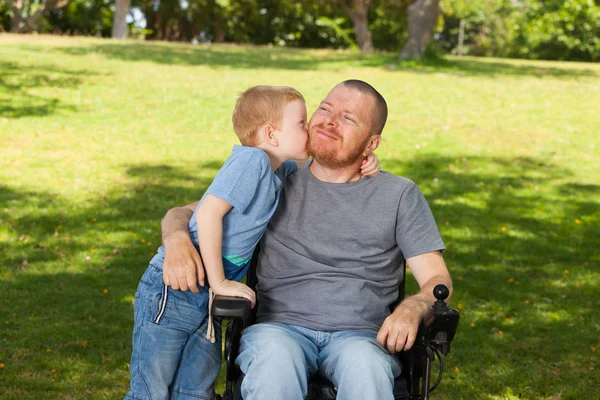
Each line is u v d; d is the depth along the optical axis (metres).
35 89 13.54
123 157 9.73
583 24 39.94
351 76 17.20
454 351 4.89
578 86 16.80
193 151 10.19
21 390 4.17
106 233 7.04
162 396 2.77
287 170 3.13
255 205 2.80
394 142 10.95
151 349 2.75
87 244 6.75
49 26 38.69
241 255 2.84
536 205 8.42
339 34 42.06
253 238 2.84
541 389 4.41
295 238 3.00
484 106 13.77
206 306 2.80
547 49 41.19
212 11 41.03
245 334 2.84
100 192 8.27
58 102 12.69
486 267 6.55
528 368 4.69
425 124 12.15
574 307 5.74
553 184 9.23
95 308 5.38
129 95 13.67
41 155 9.61
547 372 4.65
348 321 2.91
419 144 10.85
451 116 12.82
